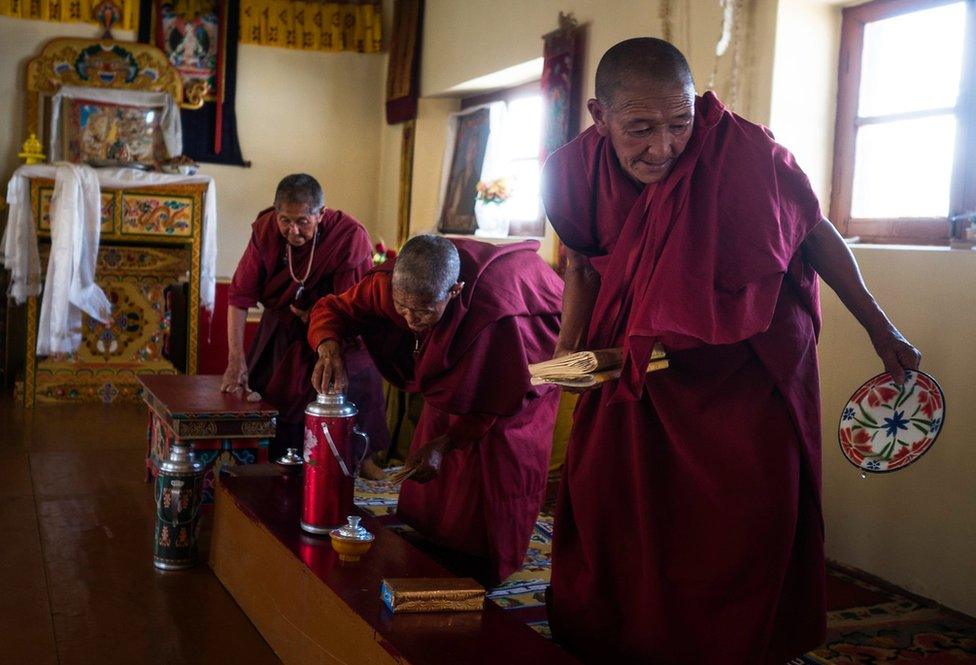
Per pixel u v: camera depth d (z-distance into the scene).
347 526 2.19
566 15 5.29
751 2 3.80
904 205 3.56
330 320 2.72
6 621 2.48
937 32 3.45
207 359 6.61
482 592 1.92
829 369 3.43
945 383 3.04
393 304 2.65
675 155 1.67
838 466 3.40
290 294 3.53
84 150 7.11
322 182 7.98
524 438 2.69
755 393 1.78
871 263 3.29
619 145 1.71
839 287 1.86
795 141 3.75
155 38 7.41
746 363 1.79
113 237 5.90
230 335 3.61
